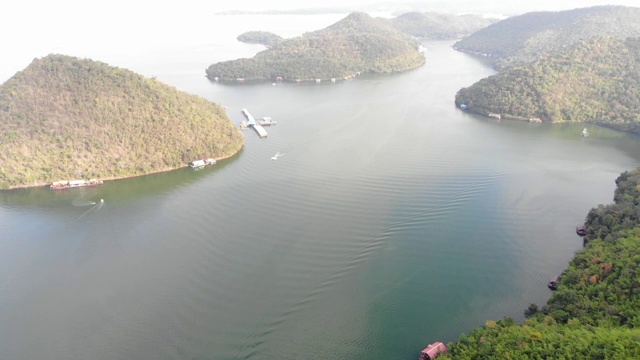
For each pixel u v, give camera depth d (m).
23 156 137.38
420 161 151.38
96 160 141.62
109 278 96.62
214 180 141.00
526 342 68.06
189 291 92.25
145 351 78.75
